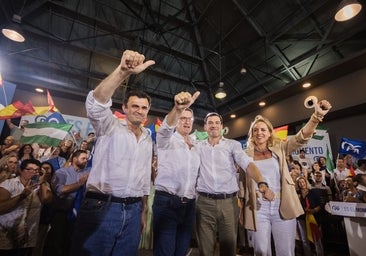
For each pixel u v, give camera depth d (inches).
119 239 50.7
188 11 299.1
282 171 77.2
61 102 273.0
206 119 85.8
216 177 76.5
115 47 300.4
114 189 50.6
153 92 345.4
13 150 132.0
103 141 53.6
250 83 321.4
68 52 284.0
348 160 173.6
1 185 85.1
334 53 227.1
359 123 221.8
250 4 251.8
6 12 206.2
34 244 88.4
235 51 303.3
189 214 78.0
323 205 161.6
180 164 76.5
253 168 72.1
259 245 72.6
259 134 82.7
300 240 156.9
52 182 102.7
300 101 252.4
